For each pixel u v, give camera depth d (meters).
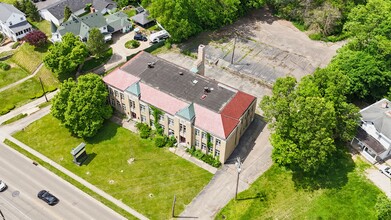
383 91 98.31
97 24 122.06
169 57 117.12
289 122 78.25
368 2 115.75
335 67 97.44
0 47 125.69
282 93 82.44
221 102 87.56
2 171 85.62
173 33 117.50
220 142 82.75
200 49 99.50
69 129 92.94
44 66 115.25
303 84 86.94
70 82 92.75
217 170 85.06
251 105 90.75
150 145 91.00
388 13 102.94
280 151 79.19
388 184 80.75
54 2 144.12
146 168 85.75
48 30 129.88
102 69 113.19
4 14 124.94
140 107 92.44
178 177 83.81
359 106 101.06
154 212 77.31
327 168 84.12
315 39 125.12
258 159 87.00
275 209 76.88
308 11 128.38
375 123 85.19
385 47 93.25
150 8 117.88
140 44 122.31
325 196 78.69
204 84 92.62
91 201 79.62
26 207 78.50
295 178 82.31
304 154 76.38
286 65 113.88
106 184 82.75
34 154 89.69
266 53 118.62
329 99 84.44
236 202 78.38
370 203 76.94
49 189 81.88
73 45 108.56
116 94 95.62
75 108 89.75
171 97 89.06
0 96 107.50
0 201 79.50
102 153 89.38
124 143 91.56
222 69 112.31
